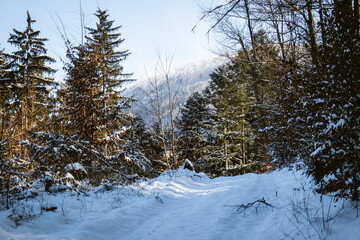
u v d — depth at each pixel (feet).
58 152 35.70
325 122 15.94
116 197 28.48
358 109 15.14
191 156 85.81
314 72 17.90
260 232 17.98
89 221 19.83
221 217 21.93
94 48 44.78
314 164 21.04
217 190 33.27
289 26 33.76
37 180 30.17
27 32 75.87
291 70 22.34
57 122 41.55
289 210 19.16
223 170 95.76
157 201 27.73
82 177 37.35
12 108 35.37
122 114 43.24
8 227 16.83
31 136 36.68
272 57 40.68
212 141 96.94
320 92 16.51
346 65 15.88
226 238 17.75
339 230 14.06
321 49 18.16
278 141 37.96
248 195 28.17
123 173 38.01
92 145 40.40
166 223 21.75
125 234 19.35
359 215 14.40
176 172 45.73
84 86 42.11
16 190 25.79
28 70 74.18
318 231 14.74
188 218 22.80
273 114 39.11
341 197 15.81
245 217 22.07
